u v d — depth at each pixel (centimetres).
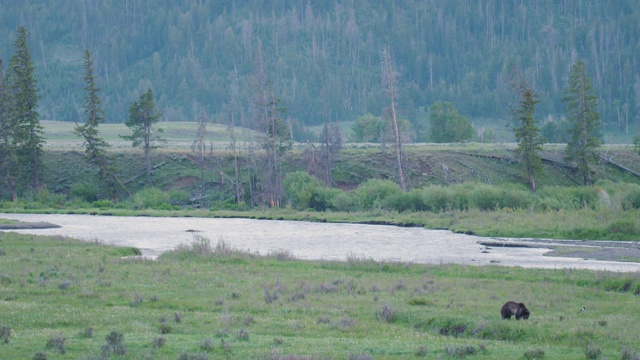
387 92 10119
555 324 2384
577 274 3606
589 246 5284
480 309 2669
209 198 10469
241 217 8831
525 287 3238
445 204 8456
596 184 9238
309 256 4862
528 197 8269
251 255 4328
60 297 2803
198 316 2492
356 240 5991
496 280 3472
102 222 8012
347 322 2408
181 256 4300
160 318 2439
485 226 6706
